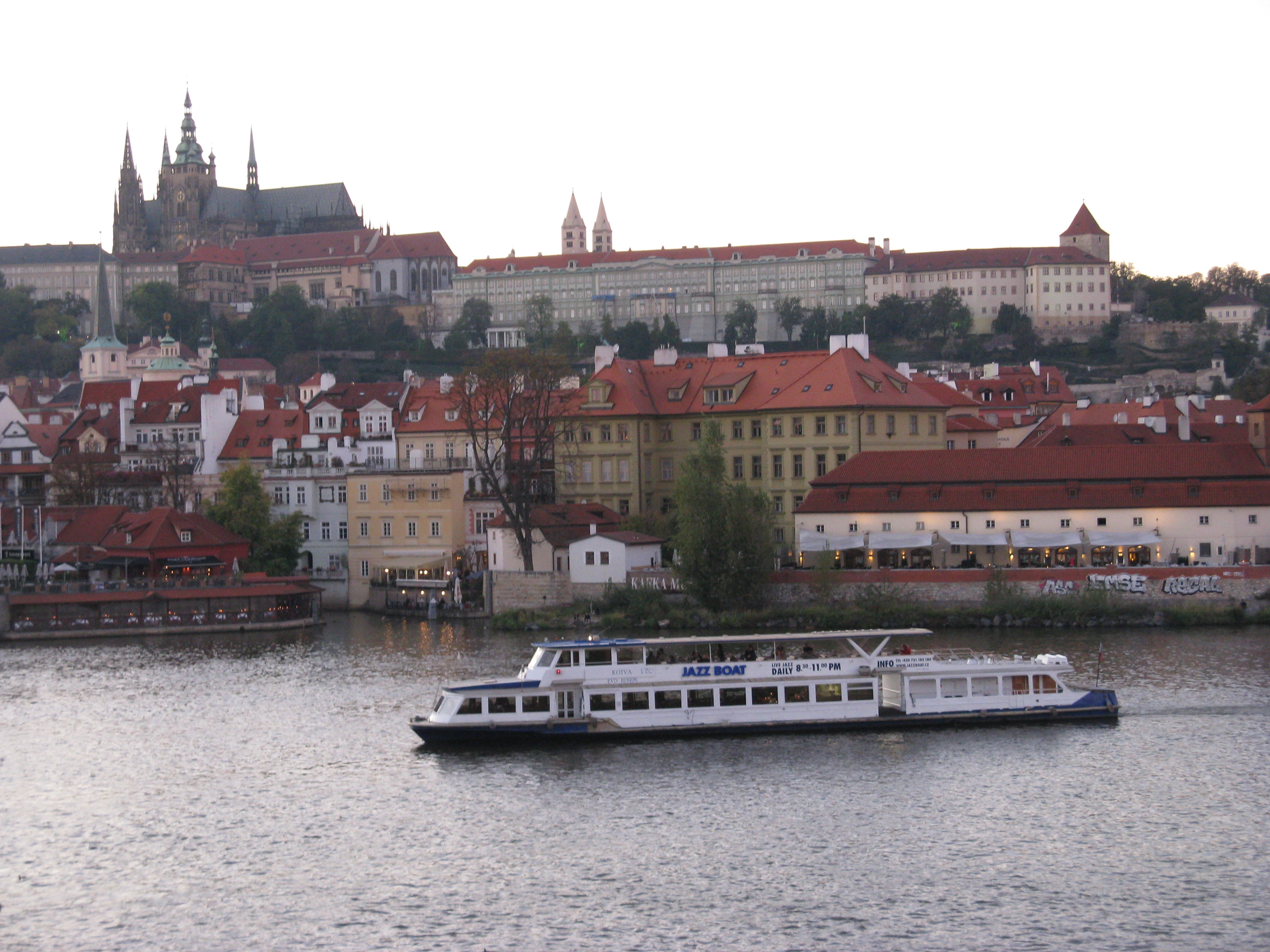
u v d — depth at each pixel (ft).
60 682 519.19
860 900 310.24
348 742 429.79
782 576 602.44
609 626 592.19
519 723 426.51
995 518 605.73
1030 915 301.63
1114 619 558.97
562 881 322.75
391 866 333.42
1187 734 414.41
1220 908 303.27
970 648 469.16
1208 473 595.06
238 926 303.07
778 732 430.20
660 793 378.12
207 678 520.01
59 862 339.98
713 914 304.91
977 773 387.55
